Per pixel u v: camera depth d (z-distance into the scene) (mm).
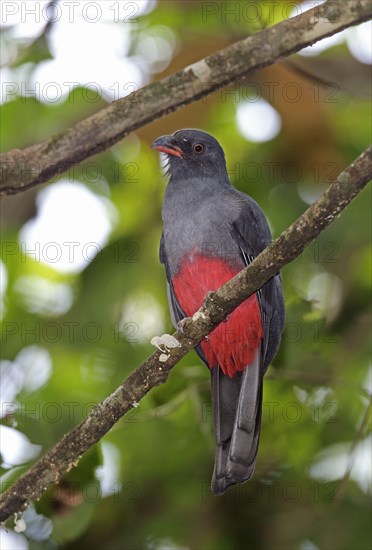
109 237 15039
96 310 13992
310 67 11875
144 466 13594
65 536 10133
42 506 10109
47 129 13297
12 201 14625
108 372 13836
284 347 12234
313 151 13680
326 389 13383
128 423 12688
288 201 14250
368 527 12609
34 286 14906
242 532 13188
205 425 11891
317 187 14266
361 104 14875
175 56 12008
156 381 8039
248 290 7812
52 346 14039
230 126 15469
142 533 13117
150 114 8594
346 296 14195
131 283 14180
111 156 14930
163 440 13680
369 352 13797
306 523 13062
